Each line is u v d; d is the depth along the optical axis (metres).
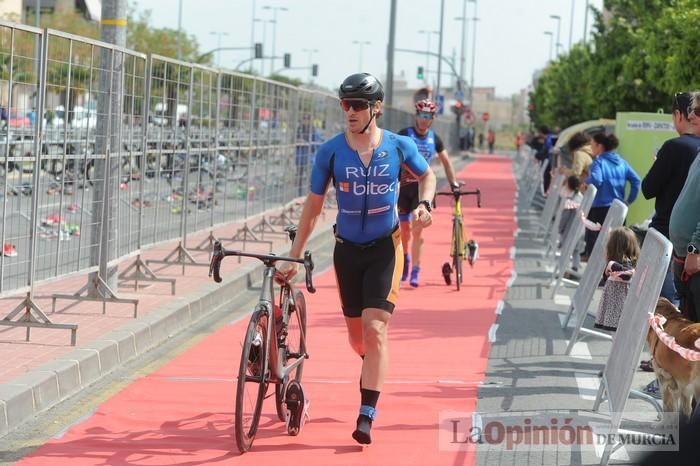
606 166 20.97
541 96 104.00
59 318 14.05
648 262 9.40
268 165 24.61
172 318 14.77
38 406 10.41
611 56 47.00
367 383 9.25
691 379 8.88
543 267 23.03
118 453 9.10
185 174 18.52
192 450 9.22
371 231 9.45
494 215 37.41
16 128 12.27
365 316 9.35
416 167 9.70
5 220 11.98
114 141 14.88
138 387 11.43
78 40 13.21
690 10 32.59
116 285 15.48
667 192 12.65
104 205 14.66
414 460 8.98
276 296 17.34
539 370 12.57
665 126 25.56
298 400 9.60
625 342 9.54
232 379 11.89
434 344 14.13
